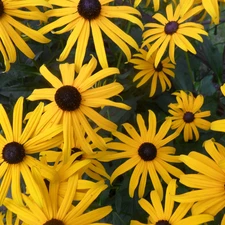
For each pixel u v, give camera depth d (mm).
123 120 562
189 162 381
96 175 457
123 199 520
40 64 563
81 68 433
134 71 591
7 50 441
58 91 419
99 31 454
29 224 387
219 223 409
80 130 416
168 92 643
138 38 609
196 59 678
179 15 524
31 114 421
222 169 376
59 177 398
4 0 448
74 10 461
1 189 396
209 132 562
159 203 406
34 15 453
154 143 472
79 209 386
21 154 400
